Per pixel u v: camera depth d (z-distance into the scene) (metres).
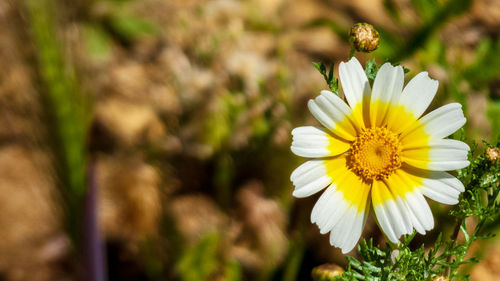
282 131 0.59
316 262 0.58
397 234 0.41
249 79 0.60
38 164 0.49
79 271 0.50
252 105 0.59
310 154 0.42
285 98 0.59
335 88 0.41
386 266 0.41
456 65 0.60
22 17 0.46
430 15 0.60
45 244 0.60
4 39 0.49
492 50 0.58
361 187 0.42
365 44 0.42
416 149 0.41
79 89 0.48
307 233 0.58
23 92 0.48
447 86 0.58
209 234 0.55
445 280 0.40
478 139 0.56
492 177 0.41
